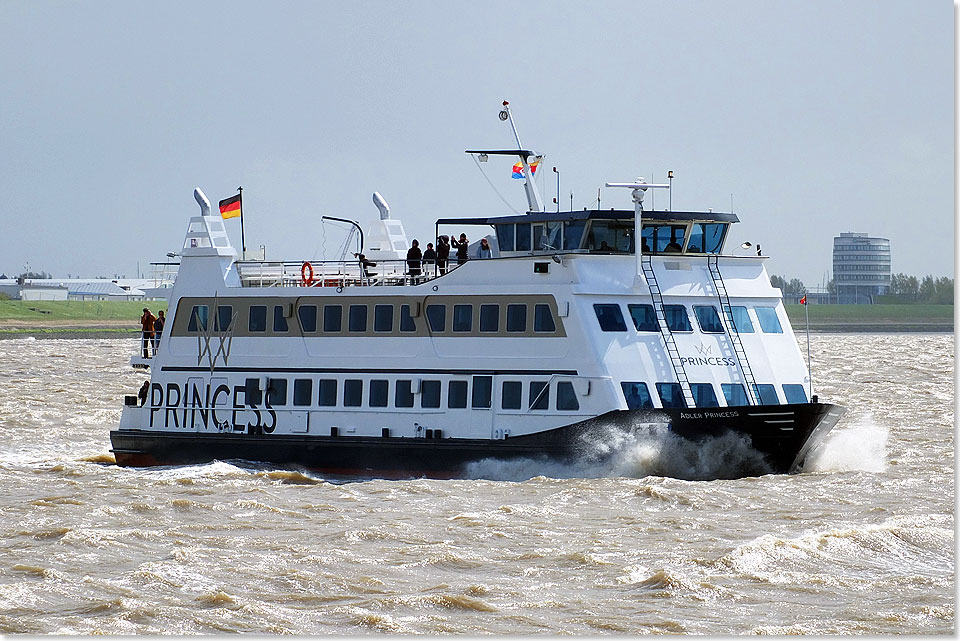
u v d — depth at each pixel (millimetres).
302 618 108625
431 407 171500
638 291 165375
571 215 171750
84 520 147500
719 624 106562
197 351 190000
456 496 157625
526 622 107312
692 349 165875
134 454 193875
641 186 165625
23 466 192750
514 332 166750
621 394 160250
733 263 173375
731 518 144750
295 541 135250
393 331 175000
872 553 129125
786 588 117188
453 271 171625
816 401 172750
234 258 191500
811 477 169250
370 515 147625
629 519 143750
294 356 182000
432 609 111062
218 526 143000
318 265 186125
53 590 116750
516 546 132250
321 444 178000
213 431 187625
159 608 110562
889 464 186125
